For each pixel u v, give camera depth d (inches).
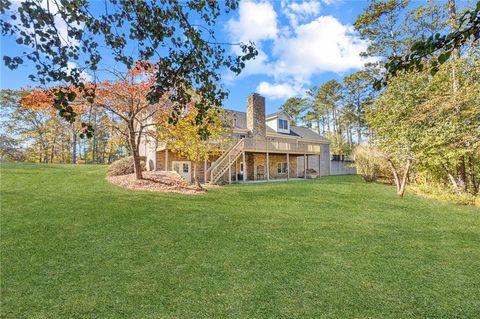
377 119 586.6
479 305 140.3
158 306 133.5
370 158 727.1
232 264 183.6
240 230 260.1
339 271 176.9
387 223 302.5
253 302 138.9
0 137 1024.2
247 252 205.3
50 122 982.4
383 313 132.0
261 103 852.6
